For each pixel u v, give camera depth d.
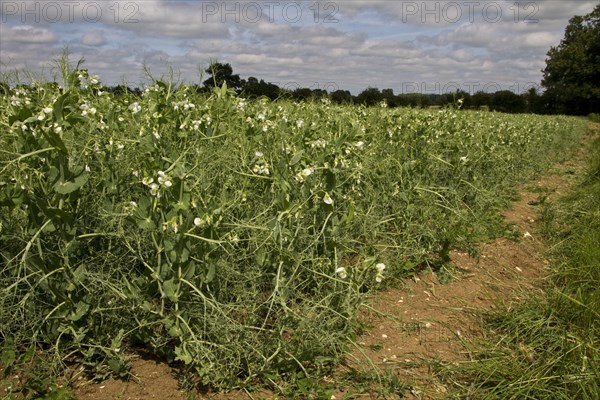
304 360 2.90
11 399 2.49
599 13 49.78
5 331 2.73
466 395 2.91
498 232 5.86
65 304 2.77
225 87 4.91
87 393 2.67
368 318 3.74
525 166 9.91
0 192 2.71
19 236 2.90
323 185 3.74
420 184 5.15
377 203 4.82
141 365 2.90
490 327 3.74
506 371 3.01
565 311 3.69
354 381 2.99
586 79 49.72
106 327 2.88
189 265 2.79
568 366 2.99
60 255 2.78
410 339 3.54
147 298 2.88
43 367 2.69
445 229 5.09
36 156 2.75
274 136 4.88
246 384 2.80
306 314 3.02
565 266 4.79
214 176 3.75
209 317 2.77
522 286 4.57
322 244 3.68
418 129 6.37
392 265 4.34
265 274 3.26
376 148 5.68
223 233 3.24
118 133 3.96
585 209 6.71
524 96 34.28
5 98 4.11
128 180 3.59
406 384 2.98
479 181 6.55
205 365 2.72
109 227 3.06
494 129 9.88
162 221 2.82
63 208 2.77
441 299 4.17
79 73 3.47
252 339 2.86
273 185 3.71
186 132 4.13
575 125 22.77
